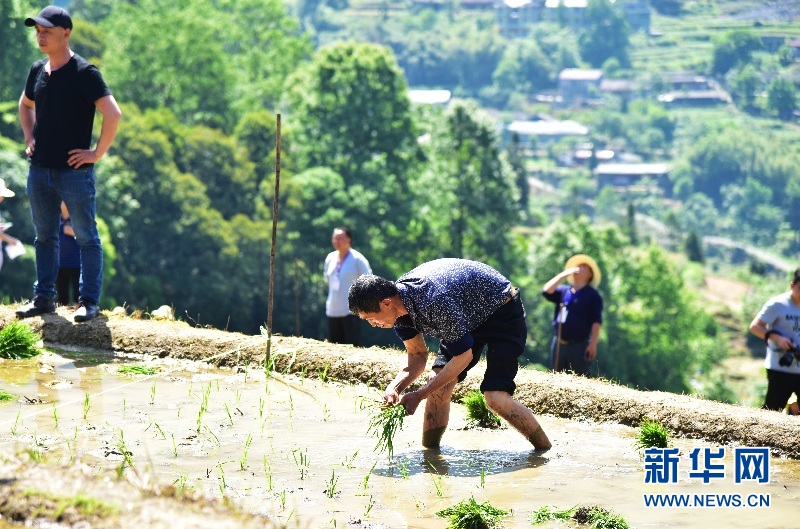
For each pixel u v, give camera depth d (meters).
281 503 7.46
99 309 13.78
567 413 10.87
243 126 80.25
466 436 9.91
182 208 72.31
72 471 6.22
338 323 15.23
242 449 8.96
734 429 9.95
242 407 10.61
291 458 8.77
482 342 9.20
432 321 8.51
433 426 9.33
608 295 90.56
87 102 12.42
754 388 98.00
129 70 93.50
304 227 76.44
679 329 95.75
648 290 96.00
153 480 6.36
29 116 12.97
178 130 78.75
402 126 86.38
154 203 72.50
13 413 9.84
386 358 12.12
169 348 12.84
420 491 7.96
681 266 184.12
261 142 80.12
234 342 12.77
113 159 70.69
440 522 7.22
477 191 84.75
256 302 74.25
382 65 86.12
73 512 5.63
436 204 85.25
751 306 145.62
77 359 12.46
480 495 7.90
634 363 91.75
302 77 92.00
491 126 86.88
